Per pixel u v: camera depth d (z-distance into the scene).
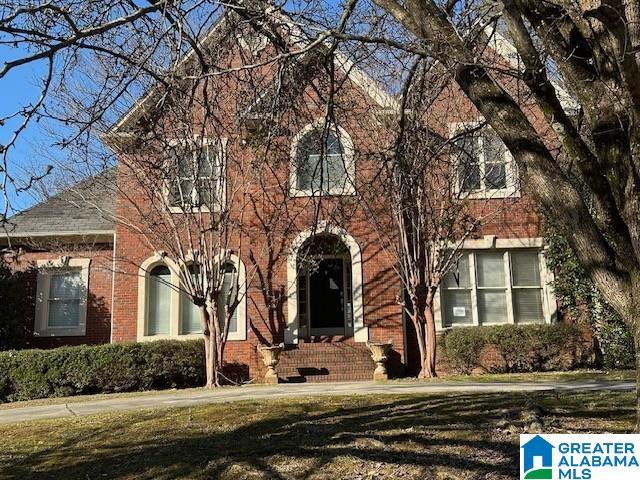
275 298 15.50
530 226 15.95
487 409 7.38
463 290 16.08
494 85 4.92
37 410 10.56
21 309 16.41
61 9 5.11
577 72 4.76
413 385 11.73
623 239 4.32
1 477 5.79
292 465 5.42
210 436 6.78
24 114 5.14
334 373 14.95
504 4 4.86
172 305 15.98
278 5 6.73
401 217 14.22
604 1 3.97
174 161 10.25
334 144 12.60
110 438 7.09
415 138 8.73
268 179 14.64
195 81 7.15
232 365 15.38
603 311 14.73
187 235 14.49
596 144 4.53
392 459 5.43
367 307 15.44
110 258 15.70
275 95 7.42
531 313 15.99
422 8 5.27
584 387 10.13
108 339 16.78
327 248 16.17
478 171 13.72
